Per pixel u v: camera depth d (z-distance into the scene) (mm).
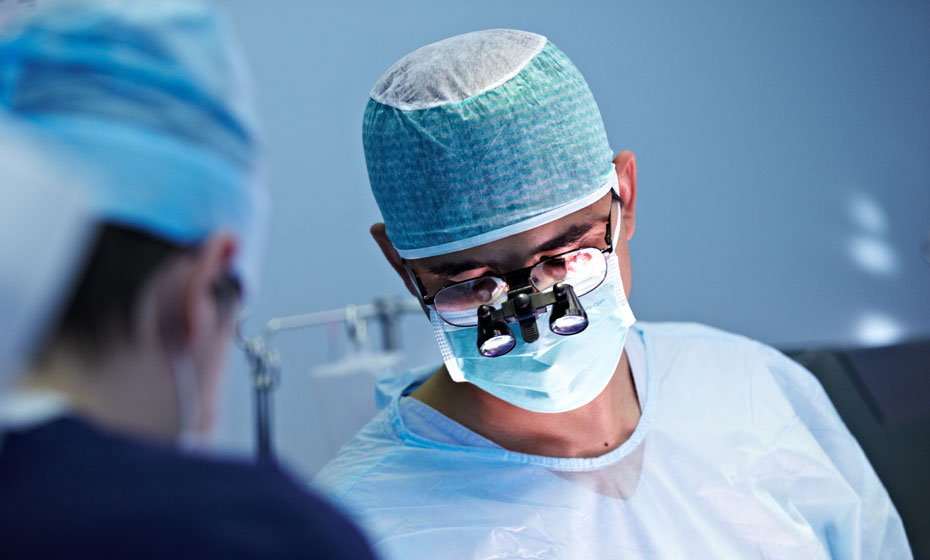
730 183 3438
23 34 545
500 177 1065
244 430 2564
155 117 547
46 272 434
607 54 3426
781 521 1228
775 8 3533
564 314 1022
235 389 2568
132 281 518
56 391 495
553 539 1146
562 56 1145
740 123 3477
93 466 459
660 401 1308
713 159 3439
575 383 1127
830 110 3529
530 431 1202
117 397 512
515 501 1167
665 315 3332
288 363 2740
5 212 410
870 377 2783
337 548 470
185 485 463
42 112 530
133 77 548
